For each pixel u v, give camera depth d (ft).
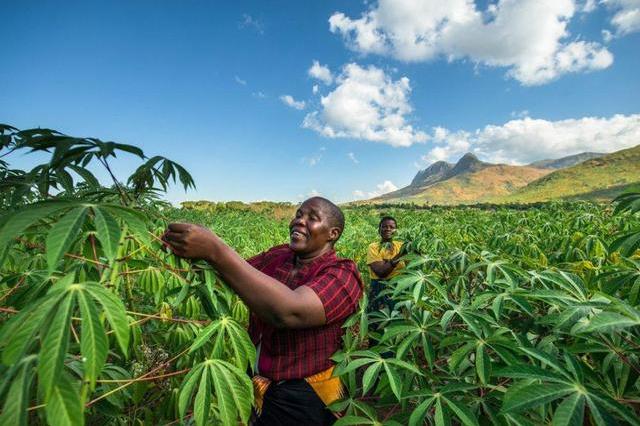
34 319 2.50
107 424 5.26
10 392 2.37
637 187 5.33
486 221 30.86
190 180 4.75
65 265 4.93
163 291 5.58
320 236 5.14
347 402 4.96
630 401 3.81
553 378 3.40
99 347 2.56
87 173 4.18
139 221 3.06
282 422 4.93
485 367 4.39
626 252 5.49
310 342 4.84
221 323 4.02
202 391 3.57
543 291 4.99
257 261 6.23
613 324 3.58
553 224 18.70
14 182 3.93
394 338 6.06
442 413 4.01
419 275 6.25
